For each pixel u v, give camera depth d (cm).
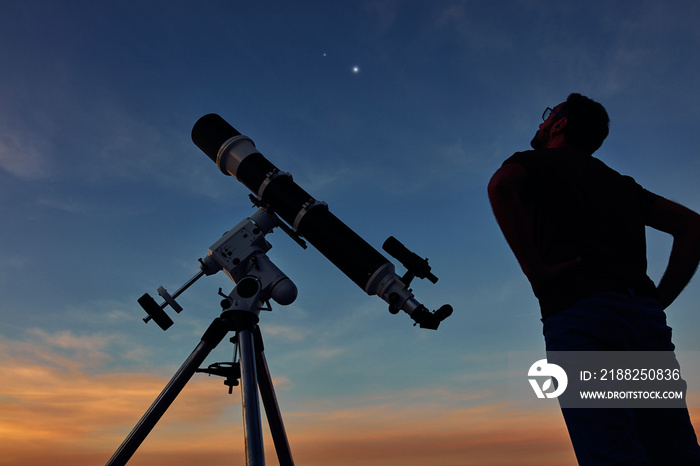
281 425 227
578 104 194
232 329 224
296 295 249
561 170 166
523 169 164
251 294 232
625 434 139
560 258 159
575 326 147
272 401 229
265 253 264
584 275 152
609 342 145
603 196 165
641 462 135
